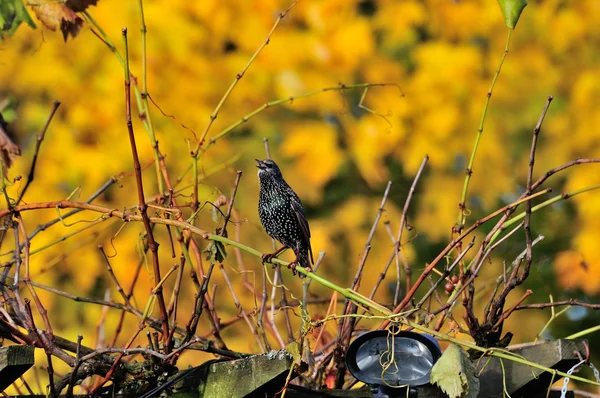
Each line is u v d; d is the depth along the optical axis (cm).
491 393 666
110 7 1229
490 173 1430
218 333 717
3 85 1215
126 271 1176
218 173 1267
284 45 1330
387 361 643
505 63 1419
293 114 1382
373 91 1396
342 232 1419
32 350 557
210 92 1277
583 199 1414
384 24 1416
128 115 650
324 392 649
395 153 1414
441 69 1391
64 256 916
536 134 679
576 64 1436
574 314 1480
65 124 1223
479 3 1422
